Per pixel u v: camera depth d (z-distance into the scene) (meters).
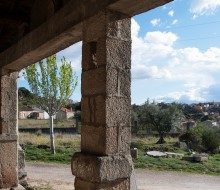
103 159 3.26
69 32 4.20
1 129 6.87
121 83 3.53
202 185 11.64
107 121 3.38
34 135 24.28
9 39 6.58
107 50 3.45
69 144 20.86
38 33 4.95
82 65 3.77
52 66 17.58
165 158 17.23
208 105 97.62
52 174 12.19
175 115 27.34
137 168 14.48
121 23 3.59
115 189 3.39
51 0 4.79
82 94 3.72
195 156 17.00
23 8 5.65
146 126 28.88
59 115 53.62
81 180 3.50
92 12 3.66
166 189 10.63
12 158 6.95
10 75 7.00
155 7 3.47
